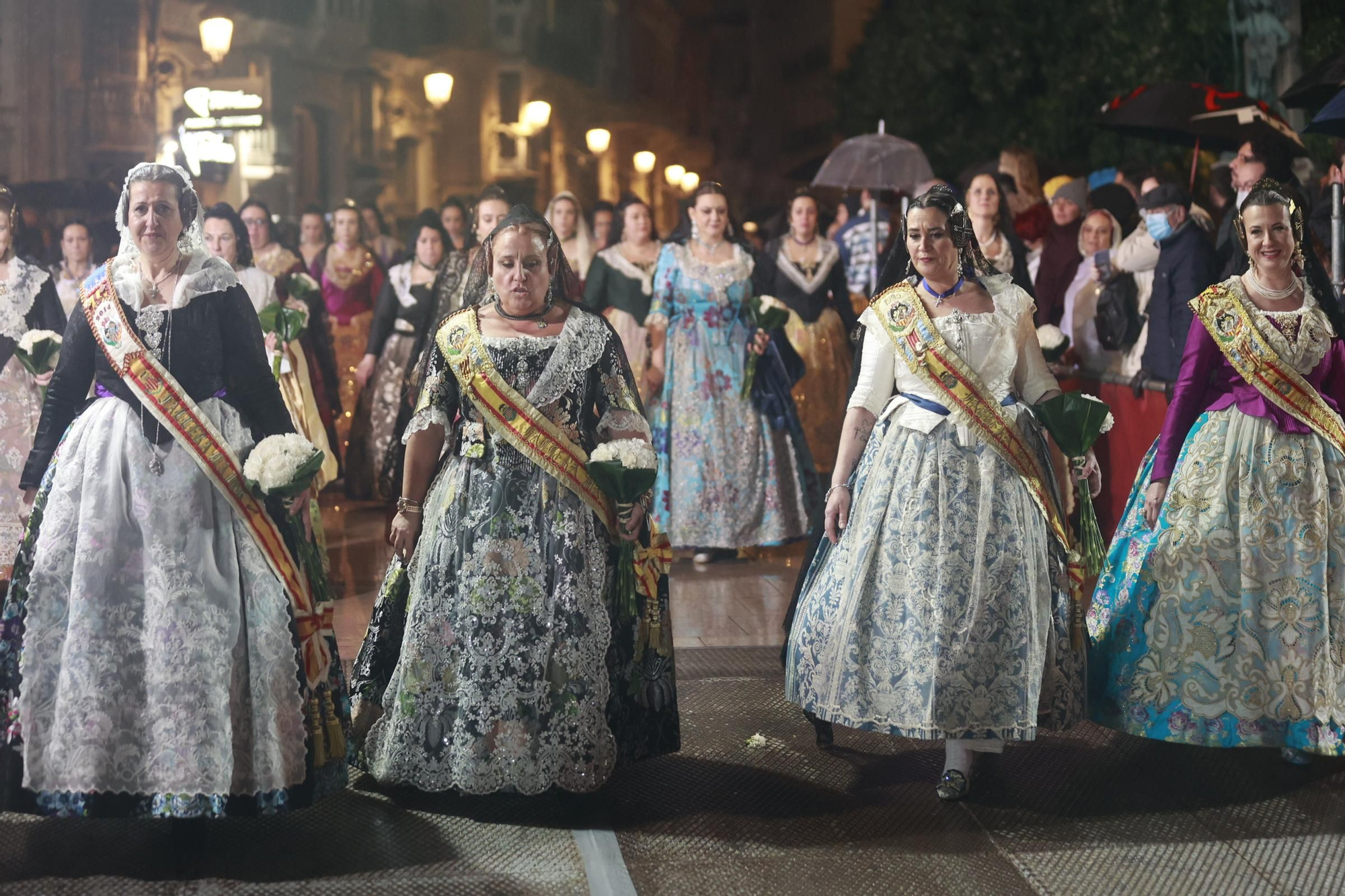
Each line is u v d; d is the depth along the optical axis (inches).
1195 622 148.3
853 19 1370.6
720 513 267.7
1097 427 143.6
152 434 129.0
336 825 135.9
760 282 278.1
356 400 356.8
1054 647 143.3
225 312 135.2
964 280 149.9
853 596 143.9
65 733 123.4
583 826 135.2
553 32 1226.6
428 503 145.1
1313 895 121.0
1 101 604.7
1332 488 149.2
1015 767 153.8
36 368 171.8
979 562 140.6
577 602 138.5
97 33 612.4
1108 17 560.1
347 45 964.6
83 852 129.0
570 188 1268.5
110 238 317.4
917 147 367.2
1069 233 319.0
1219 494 150.0
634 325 302.4
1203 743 146.3
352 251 375.9
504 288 142.3
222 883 122.5
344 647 200.4
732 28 1508.4
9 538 213.8
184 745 123.5
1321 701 145.9
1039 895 121.6
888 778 150.9
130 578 126.3
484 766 135.1
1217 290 153.3
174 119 669.9
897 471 145.5
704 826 137.3
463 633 137.6
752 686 184.7
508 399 140.0
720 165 1530.5
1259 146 244.7
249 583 129.1
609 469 138.9
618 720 143.6
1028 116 595.5
